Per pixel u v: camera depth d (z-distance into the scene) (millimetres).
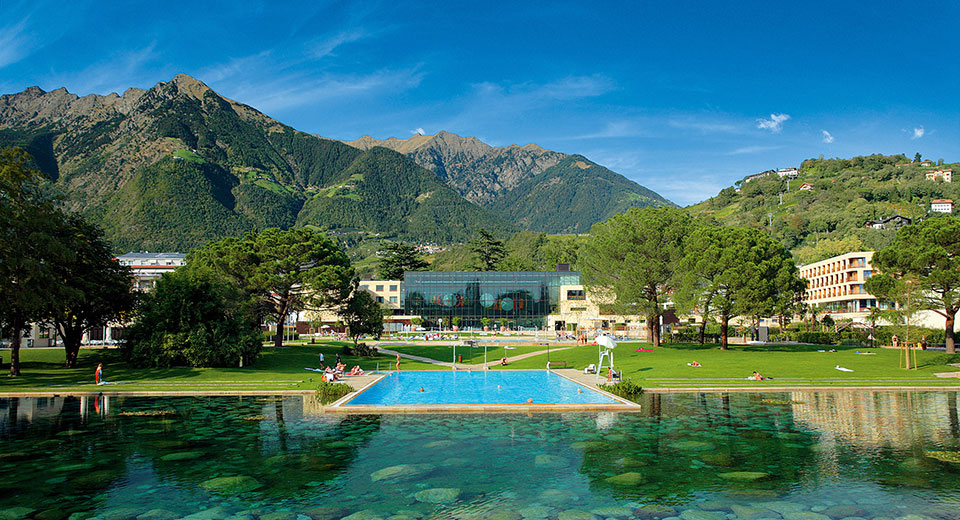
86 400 35219
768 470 19688
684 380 43000
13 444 23266
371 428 26578
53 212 45594
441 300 141750
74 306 48031
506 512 15820
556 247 194000
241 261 66625
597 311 132625
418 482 18438
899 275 58094
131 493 17281
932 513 15758
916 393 37219
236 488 17812
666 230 66000
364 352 70938
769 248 65625
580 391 39562
